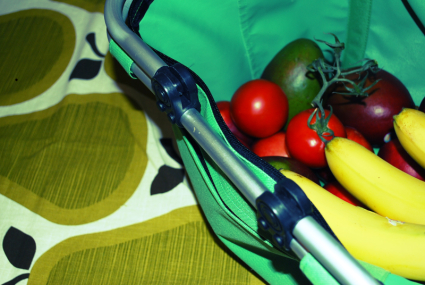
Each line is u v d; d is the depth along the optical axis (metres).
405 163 0.52
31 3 0.91
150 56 0.36
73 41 0.85
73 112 0.76
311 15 0.60
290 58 0.58
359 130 0.57
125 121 0.75
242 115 0.56
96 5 0.89
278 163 0.50
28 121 0.76
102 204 0.67
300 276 0.42
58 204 0.67
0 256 0.62
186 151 0.44
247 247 0.47
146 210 0.66
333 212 0.39
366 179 0.41
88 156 0.72
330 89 0.58
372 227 0.37
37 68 0.83
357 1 0.56
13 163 0.71
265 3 0.56
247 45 0.61
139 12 0.45
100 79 0.79
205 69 0.60
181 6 0.49
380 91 0.54
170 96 0.34
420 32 0.55
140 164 0.70
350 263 0.25
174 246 0.62
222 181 0.38
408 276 0.36
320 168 0.54
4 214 0.66
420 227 0.36
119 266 0.61
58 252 0.62
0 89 0.81
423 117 0.44
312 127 0.46
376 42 0.60
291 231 0.27
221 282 0.59
